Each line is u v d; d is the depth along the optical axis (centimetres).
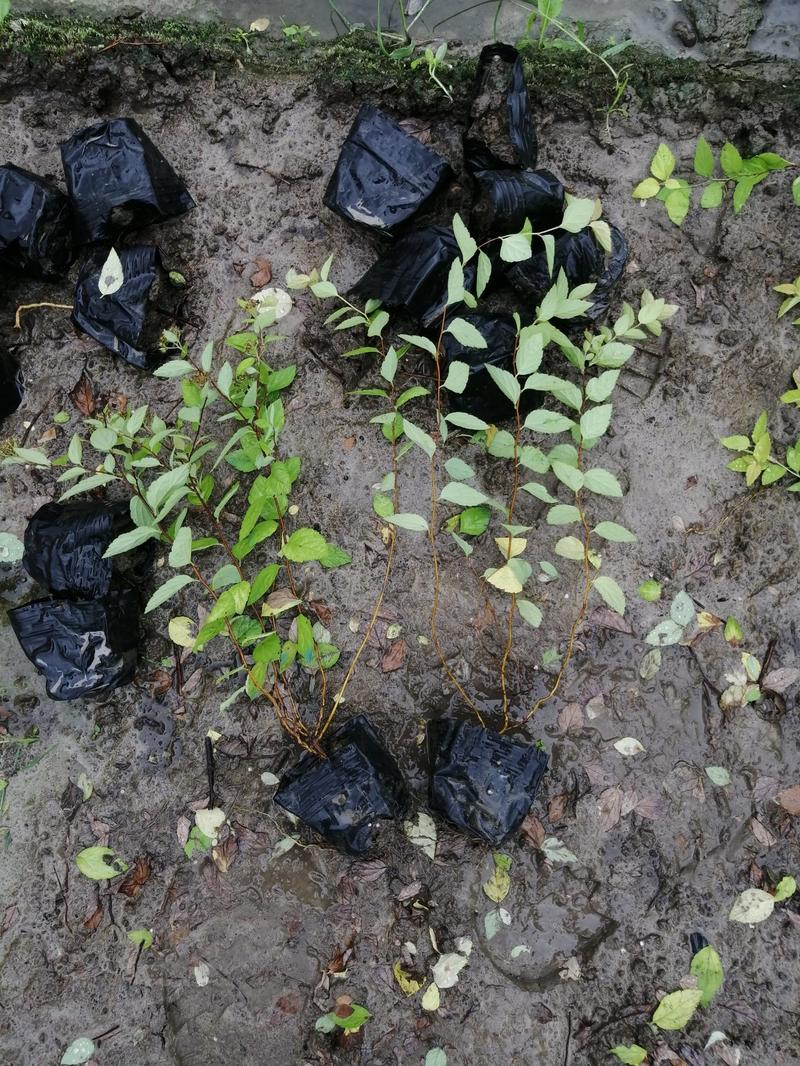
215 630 83
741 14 107
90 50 107
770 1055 97
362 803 95
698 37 108
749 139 107
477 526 95
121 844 102
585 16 109
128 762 103
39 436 106
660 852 101
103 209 101
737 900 100
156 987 100
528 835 101
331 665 102
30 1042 99
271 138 108
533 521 105
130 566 104
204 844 101
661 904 100
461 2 109
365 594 104
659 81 107
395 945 99
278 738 103
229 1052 99
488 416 101
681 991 95
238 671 97
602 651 104
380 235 102
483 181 98
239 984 100
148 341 104
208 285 107
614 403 106
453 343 99
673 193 97
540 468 89
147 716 104
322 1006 99
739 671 103
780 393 106
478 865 101
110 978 100
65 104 109
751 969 99
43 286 107
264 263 107
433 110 107
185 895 101
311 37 109
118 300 101
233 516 105
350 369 106
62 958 100
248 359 97
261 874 101
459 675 104
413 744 103
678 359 106
